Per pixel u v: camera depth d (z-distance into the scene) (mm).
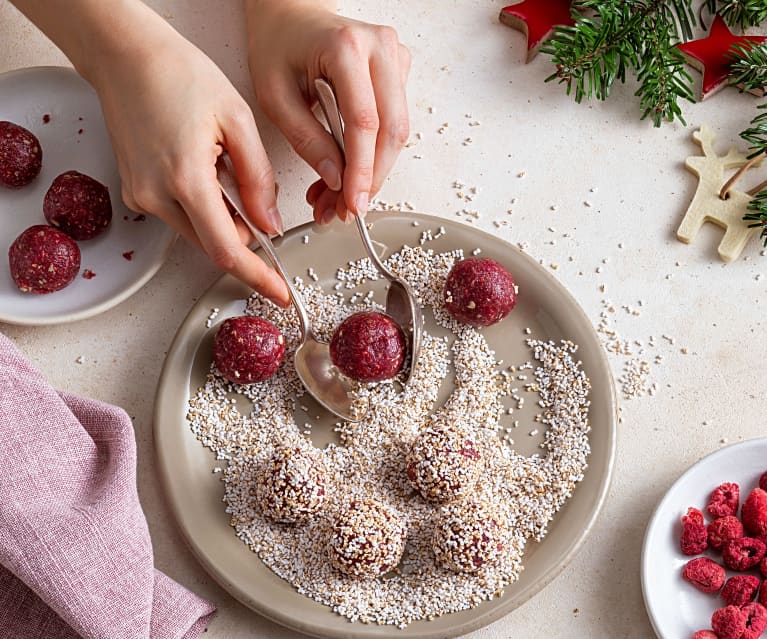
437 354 601
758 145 615
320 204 589
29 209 611
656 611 548
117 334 603
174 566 572
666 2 639
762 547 561
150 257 598
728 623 545
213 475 578
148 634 519
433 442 566
